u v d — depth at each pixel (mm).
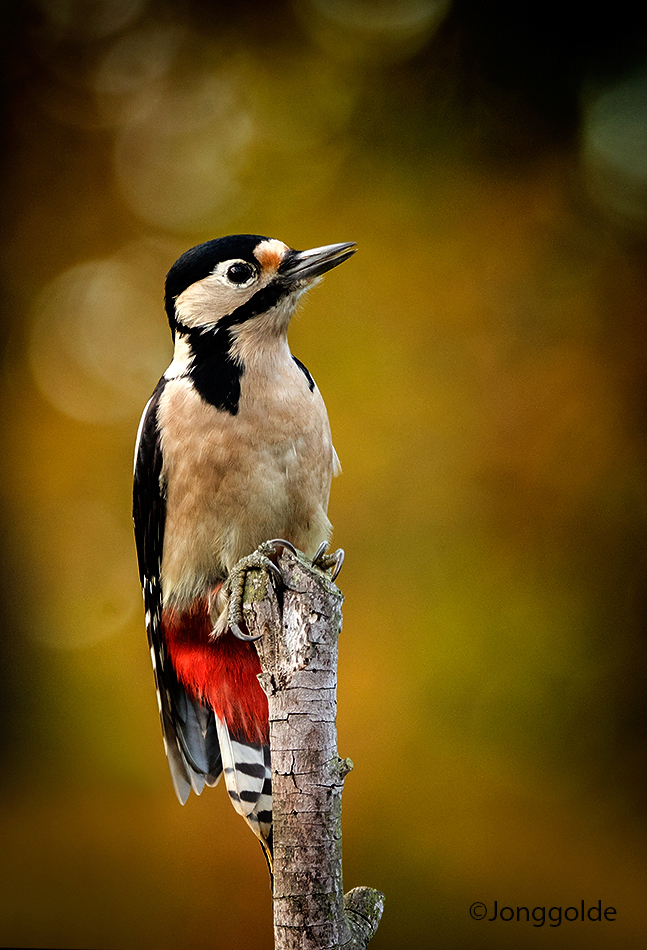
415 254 12750
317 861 4195
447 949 10094
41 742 11453
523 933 10102
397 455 12016
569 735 11234
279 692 4340
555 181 13062
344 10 13305
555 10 13562
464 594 11711
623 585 11844
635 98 13117
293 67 13258
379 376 12234
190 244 12750
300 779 4258
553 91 13297
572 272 12836
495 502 12086
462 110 13172
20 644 11727
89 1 13203
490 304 12633
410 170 13039
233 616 4699
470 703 11438
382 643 11500
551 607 11750
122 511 11961
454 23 13469
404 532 11820
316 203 12898
